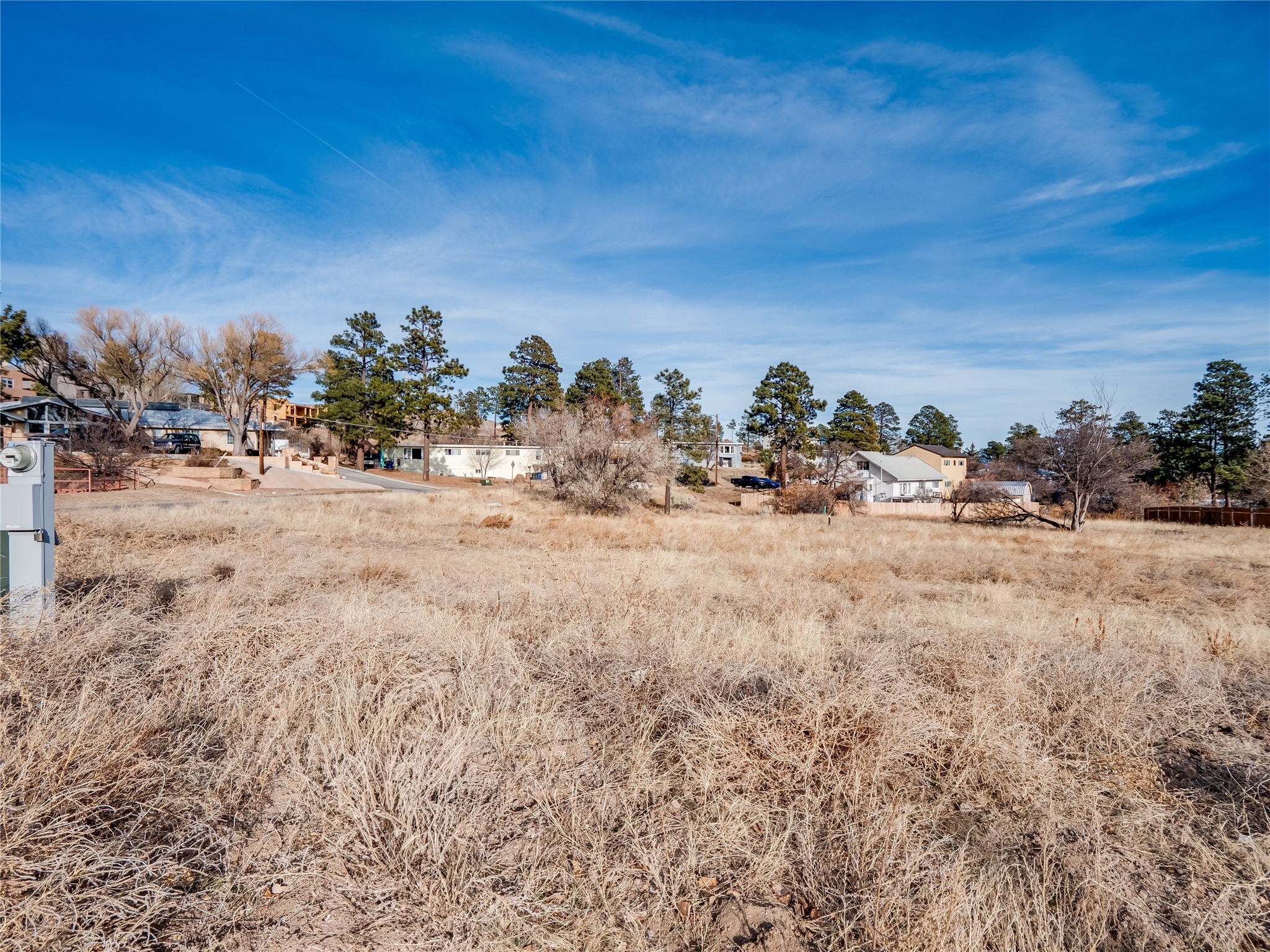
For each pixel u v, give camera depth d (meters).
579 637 4.90
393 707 3.31
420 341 55.19
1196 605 9.23
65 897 1.88
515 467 54.56
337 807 2.53
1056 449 27.89
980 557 13.66
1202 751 3.50
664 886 2.21
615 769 3.00
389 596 6.57
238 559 8.62
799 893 2.30
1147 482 49.25
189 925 1.98
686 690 3.67
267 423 63.25
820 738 3.03
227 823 2.47
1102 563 12.34
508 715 3.37
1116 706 3.75
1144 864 2.46
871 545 15.65
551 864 2.33
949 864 2.31
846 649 5.01
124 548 8.79
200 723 3.16
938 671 4.33
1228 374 53.47
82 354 42.28
